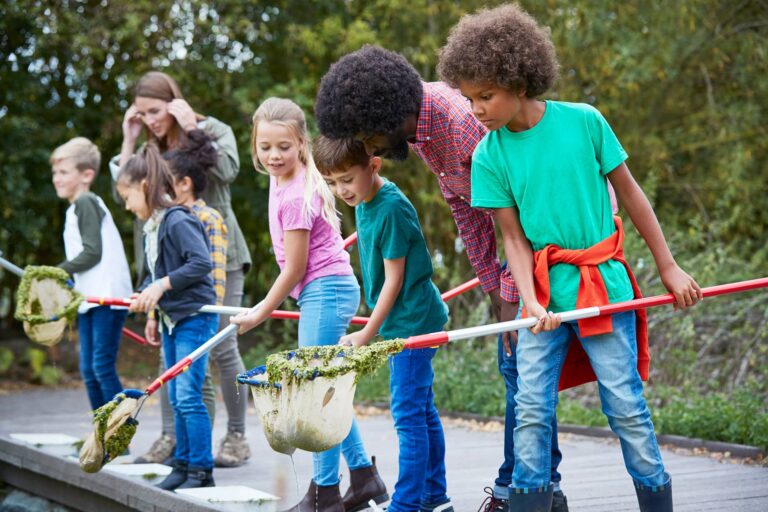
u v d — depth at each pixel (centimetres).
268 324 1029
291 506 390
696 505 380
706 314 725
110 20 1000
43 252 1159
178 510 389
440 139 334
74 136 1054
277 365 275
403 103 322
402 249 337
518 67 286
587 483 436
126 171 446
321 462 361
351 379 276
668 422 571
